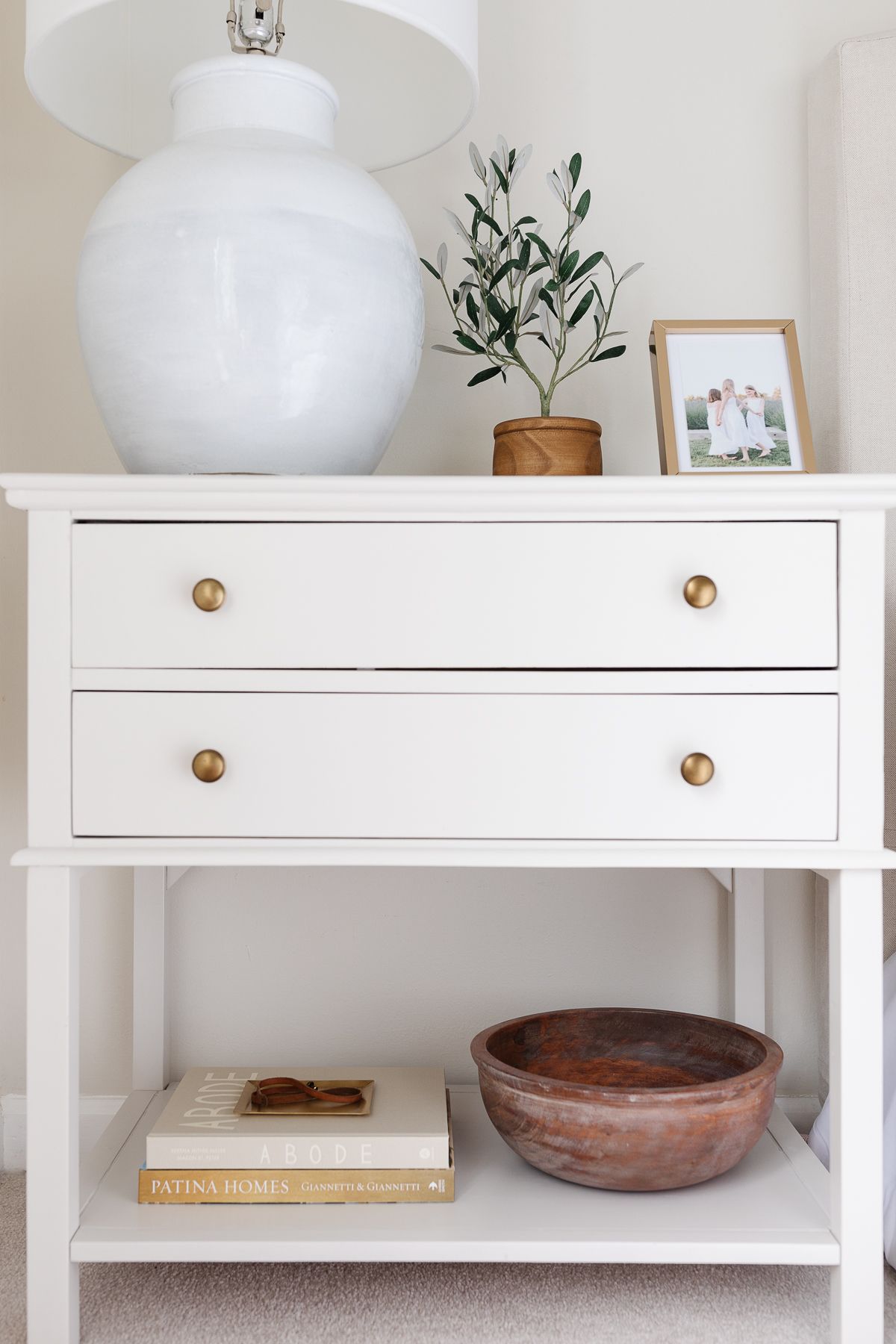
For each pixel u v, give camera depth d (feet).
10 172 4.22
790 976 4.25
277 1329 3.03
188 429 2.99
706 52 4.29
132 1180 3.25
